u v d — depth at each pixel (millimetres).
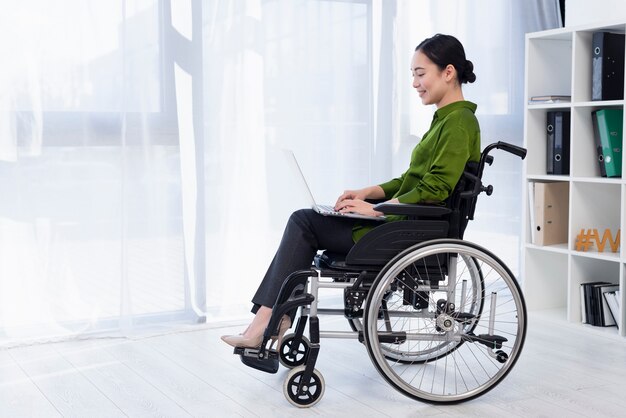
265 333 2406
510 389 2588
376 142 3783
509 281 2451
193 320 3473
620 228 3373
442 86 2574
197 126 3404
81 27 3172
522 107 4141
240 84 3480
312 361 2398
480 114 4055
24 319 3182
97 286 3295
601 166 3385
